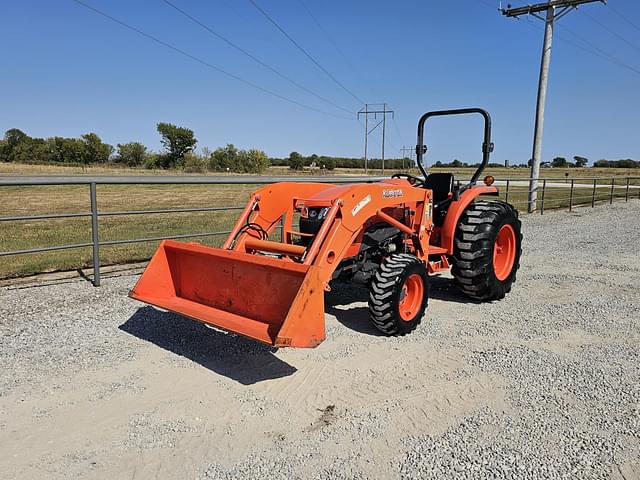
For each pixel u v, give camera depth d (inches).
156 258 173.5
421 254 207.2
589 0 629.6
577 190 1100.5
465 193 225.8
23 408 128.9
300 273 137.6
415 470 106.3
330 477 103.8
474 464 108.3
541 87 666.8
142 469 106.2
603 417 128.6
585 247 382.0
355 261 187.2
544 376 151.9
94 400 133.9
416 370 155.4
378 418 126.8
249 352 166.7
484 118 228.2
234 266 156.5
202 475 104.4
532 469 107.0
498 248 238.7
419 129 246.7
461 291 232.1
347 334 185.5
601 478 104.7
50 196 849.5
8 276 260.8
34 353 162.2
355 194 168.1
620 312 218.7
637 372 156.2
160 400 134.7
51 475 103.7
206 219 528.7
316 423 124.5
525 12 676.1
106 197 849.5
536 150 673.6
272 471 105.7
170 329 185.9
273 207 198.5
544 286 262.4
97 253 240.4
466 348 173.9
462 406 133.3
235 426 122.8
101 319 195.2
